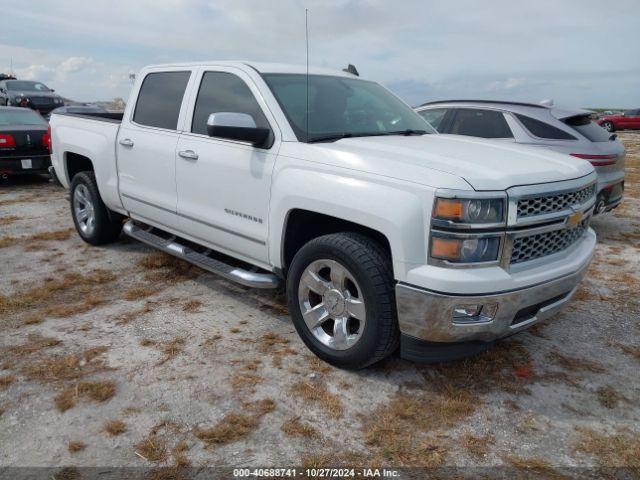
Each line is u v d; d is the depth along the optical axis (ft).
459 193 8.71
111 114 21.04
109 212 17.97
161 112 14.88
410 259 9.09
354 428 9.02
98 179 17.03
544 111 21.40
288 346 11.69
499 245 9.08
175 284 15.21
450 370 10.85
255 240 12.13
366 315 9.84
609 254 19.33
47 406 9.34
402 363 11.07
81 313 13.17
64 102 73.56
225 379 10.31
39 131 30.09
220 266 13.28
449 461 8.31
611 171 20.98
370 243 9.94
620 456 8.52
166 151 14.16
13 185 30.99
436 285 8.85
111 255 17.70
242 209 12.26
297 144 11.21
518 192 9.08
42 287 14.74
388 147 10.80
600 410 9.75
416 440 8.77
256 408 9.43
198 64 14.12
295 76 13.16
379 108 13.99
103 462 8.05
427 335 9.28
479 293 8.86
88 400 9.52
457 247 8.80
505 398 10.02
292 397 9.80
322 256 10.39
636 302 14.78
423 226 8.97
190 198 13.70
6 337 11.79
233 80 13.00
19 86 73.10
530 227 9.42
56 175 19.99
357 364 10.30
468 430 9.07
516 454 8.52
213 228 13.23
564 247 10.66
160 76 15.25
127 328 12.38
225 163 12.42
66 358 10.89
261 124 12.00
